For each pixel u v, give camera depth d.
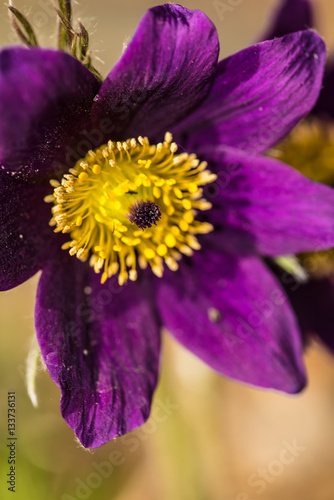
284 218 0.16
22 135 0.14
